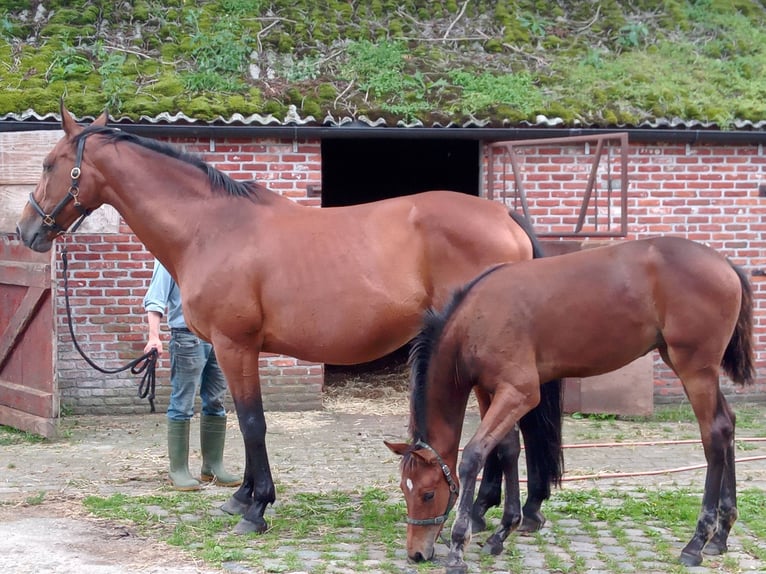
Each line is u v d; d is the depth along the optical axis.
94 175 5.39
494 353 4.42
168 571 4.46
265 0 9.88
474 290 4.52
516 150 8.88
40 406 7.72
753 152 9.12
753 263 9.19
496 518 5.43
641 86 9.09
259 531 5.11
